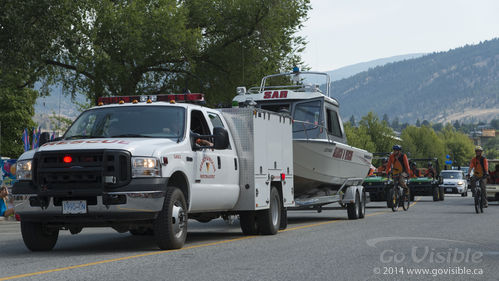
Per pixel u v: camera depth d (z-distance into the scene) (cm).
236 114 2042
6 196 3356
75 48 4134
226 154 1936
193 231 2388
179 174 1673
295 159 2644
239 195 2019
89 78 4681
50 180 1560
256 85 5322
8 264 1393
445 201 5534
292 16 5288
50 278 1173
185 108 1798
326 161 2723
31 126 9094
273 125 2202
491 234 2088
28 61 3950
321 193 2875
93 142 1584
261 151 2080
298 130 2817
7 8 3603
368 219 2978
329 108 2916
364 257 1480
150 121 1758
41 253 1641
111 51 4528
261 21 5106
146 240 2033
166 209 1605
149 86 5056
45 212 1562
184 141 1711
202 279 1155
